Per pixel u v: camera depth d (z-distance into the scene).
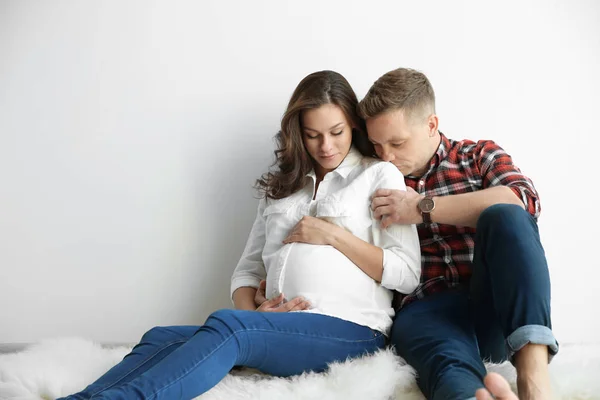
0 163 2.26
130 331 2.27
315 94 1.80
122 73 2.24
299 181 1.89
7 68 2.25
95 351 1.90
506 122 2.16
